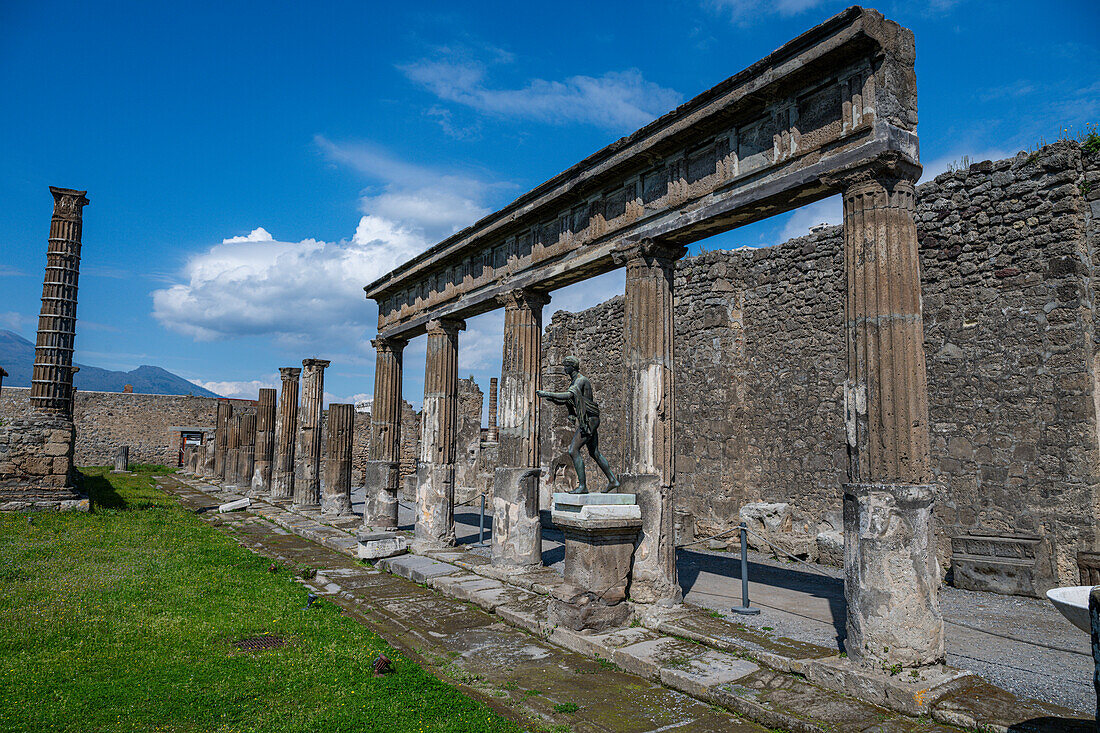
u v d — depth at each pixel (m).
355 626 7.93
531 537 11.04
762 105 7.61
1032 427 9.73
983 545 9.73
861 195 6.38
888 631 5.61
